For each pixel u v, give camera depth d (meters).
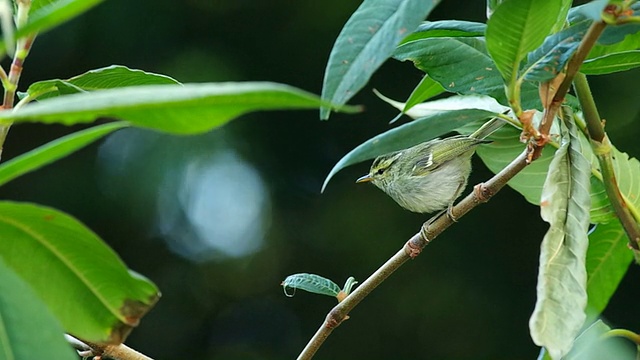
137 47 13.27
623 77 11.84
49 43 13.07
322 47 13.52
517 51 3.53
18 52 3.49
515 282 13.29
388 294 13.55
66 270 2.99
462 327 13.30
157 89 2.18
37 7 3.82
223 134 13.23
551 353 3.11
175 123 2.28
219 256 13.77
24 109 2.15
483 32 4.25
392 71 13.51
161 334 13.81
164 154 13.05
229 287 13.88
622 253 4.84
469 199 4.49
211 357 13.85
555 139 4.73
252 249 13.76
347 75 3.20
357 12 3.28
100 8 12.98
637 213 4.40
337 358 13.61
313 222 13.77
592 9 3.05
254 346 13.89
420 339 13.38
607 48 4.52
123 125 2.38
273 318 13.96
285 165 13.70
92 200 13.17
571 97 4.59
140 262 13.59
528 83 4.36
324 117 3.16
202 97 2.12
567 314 3.21
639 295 12.77
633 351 3.72
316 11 13.37
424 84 4.53
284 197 13.70
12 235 2.89
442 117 3.60
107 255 2.95
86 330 3.07
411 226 13.51
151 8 13.12
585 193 3.59
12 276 2.56
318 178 13.80
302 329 13.92
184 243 13.62
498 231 13.37
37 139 14.17
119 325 3.09
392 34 3.19
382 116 13.62
